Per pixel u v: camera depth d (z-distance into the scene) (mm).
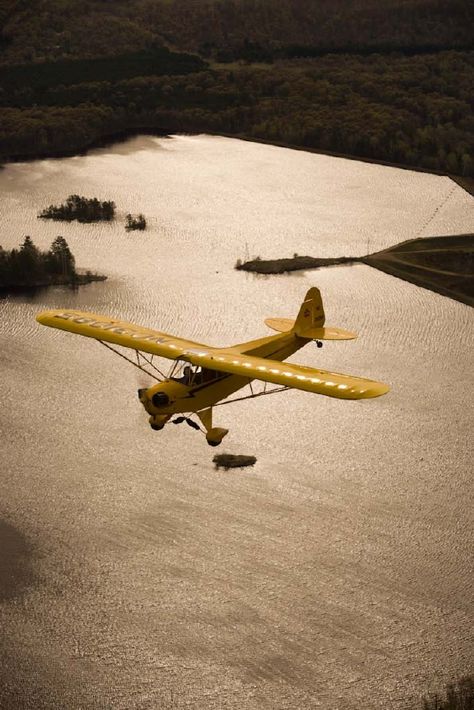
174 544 85500
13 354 119062
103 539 86125
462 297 134750
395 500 91875
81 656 73688
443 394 111125
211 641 74500
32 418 105375
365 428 104062
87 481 94438
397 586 80250
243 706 68688
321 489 93375
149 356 119000
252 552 84250
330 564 82625
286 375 48250
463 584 80500
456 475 96000
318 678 71188
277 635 75000
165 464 97188
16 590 80312
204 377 49844
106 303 132375
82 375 114438
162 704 69250
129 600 78875
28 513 89875
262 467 96812
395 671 71625
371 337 124625
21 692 70500
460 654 72938
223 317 129625
